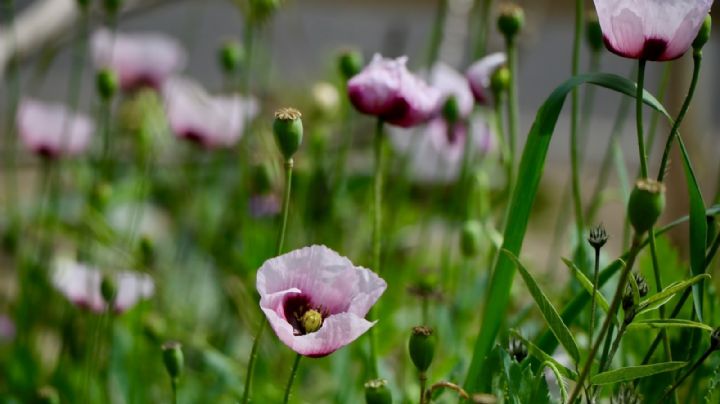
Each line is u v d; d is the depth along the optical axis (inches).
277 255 48.9
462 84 63.6
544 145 49.1
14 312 72.4
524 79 231.3
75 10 77.4
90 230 66.9
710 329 46.0
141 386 63.0
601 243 46.3
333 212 68.9
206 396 63.9
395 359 64.9
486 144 66.4
